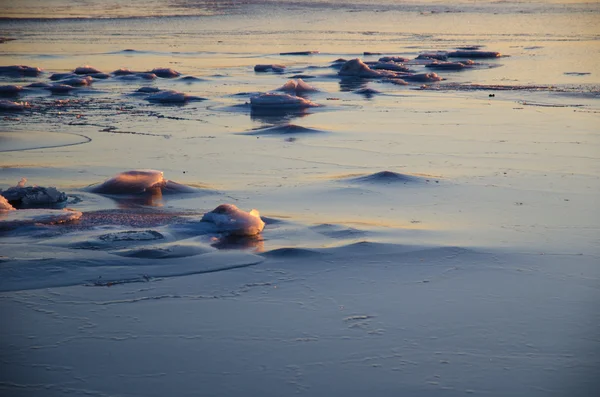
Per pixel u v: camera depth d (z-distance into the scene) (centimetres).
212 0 7150
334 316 567
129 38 3841
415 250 707
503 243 735
